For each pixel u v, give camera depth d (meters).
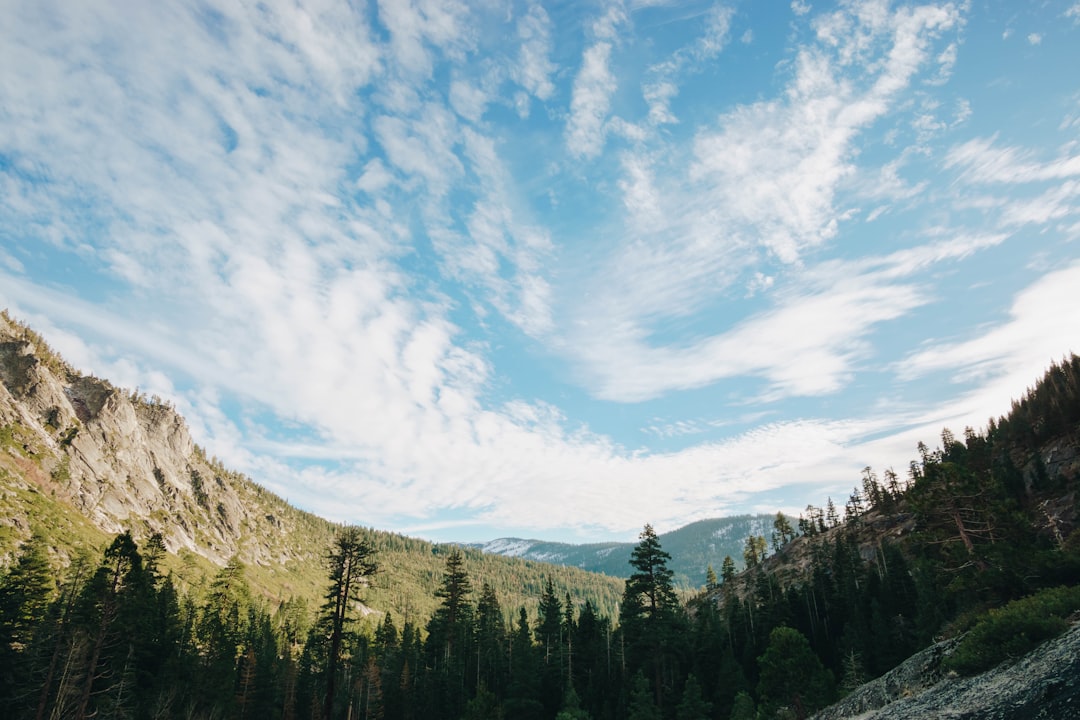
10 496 145.88
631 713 53.16
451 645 75.38
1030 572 30.86
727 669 63.25
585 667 73.88
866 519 138.88
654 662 55.16
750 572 153.88
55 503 164.25
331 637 39.91
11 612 51.72
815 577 94.94
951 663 24.62
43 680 47.94
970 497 36.34
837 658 71.50
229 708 59.97
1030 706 15.28
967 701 19.09
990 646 22.20
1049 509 80.06
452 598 74.00
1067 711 13.94
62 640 50.12
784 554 150.12
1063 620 21.02
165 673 59.59
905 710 22.94
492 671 76.50
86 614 51.44
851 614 76.75
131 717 51.66
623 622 61.59
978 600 33.66
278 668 77.62
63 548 138.38
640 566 56.66
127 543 54.62
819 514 161.12
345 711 73.88
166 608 69.88
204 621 77.00
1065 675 15.60
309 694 72.81
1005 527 34.41
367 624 142.62
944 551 37.81
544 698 67.25
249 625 100.81
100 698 49.22
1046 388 121.31
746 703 52.56
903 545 103.75
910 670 30.92
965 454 118.38
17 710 47.56
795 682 38.41
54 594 74.25
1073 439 95.12
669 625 55.78
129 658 54.34
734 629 93.94
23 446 181.88
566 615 88.31
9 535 126.75
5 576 58.78
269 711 67.25
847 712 33.12
